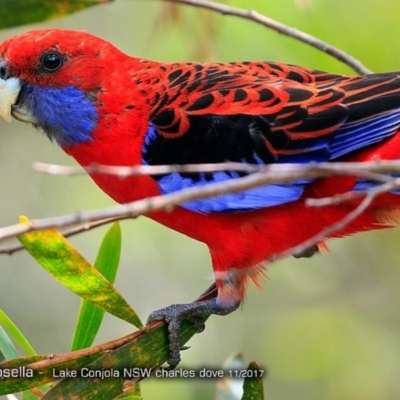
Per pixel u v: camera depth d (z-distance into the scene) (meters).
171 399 13.78
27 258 15.52
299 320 15.04
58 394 8.00
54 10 9.63
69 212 15.39
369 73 9.84
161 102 9.28
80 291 7.98
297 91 9.13
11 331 8.46
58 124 9.50
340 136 8.99
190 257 15.27
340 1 13.51
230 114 9.07
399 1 13.45
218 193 6.27
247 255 9.40
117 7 15.47
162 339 9.10
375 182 8.80
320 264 14.89
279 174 6.40
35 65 9.35
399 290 14.48
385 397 14.48
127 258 15.19
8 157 15.71
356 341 14.80
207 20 11.86
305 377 14.75
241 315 15.08
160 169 6.71
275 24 10.21
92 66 9.35
